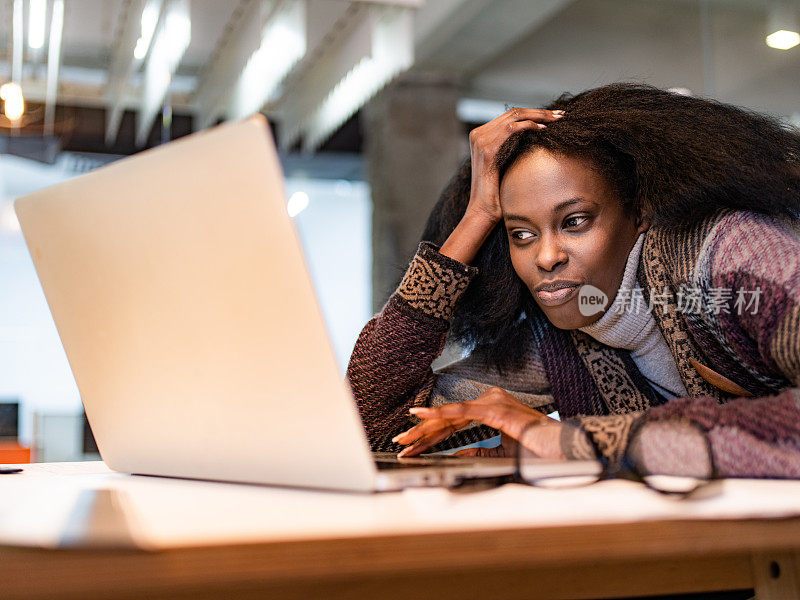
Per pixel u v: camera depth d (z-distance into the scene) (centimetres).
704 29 431
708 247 89
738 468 65
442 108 584
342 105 516
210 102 558
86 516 50
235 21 477
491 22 486
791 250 81
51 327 473
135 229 64
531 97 608
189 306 63
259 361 60
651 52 471
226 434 66
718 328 88
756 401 69
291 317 57
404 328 105
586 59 529
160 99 460
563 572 53
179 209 60
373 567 44
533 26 502
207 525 46
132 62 449
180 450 72
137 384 72
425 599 50
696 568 55
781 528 51
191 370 66
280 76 431
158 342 67
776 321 78
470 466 68
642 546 48
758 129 99
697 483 59
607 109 102
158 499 60
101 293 71
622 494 57
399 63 410
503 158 102
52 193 71
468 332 118
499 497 56
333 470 60
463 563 45
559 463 64
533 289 103
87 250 70
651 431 65
